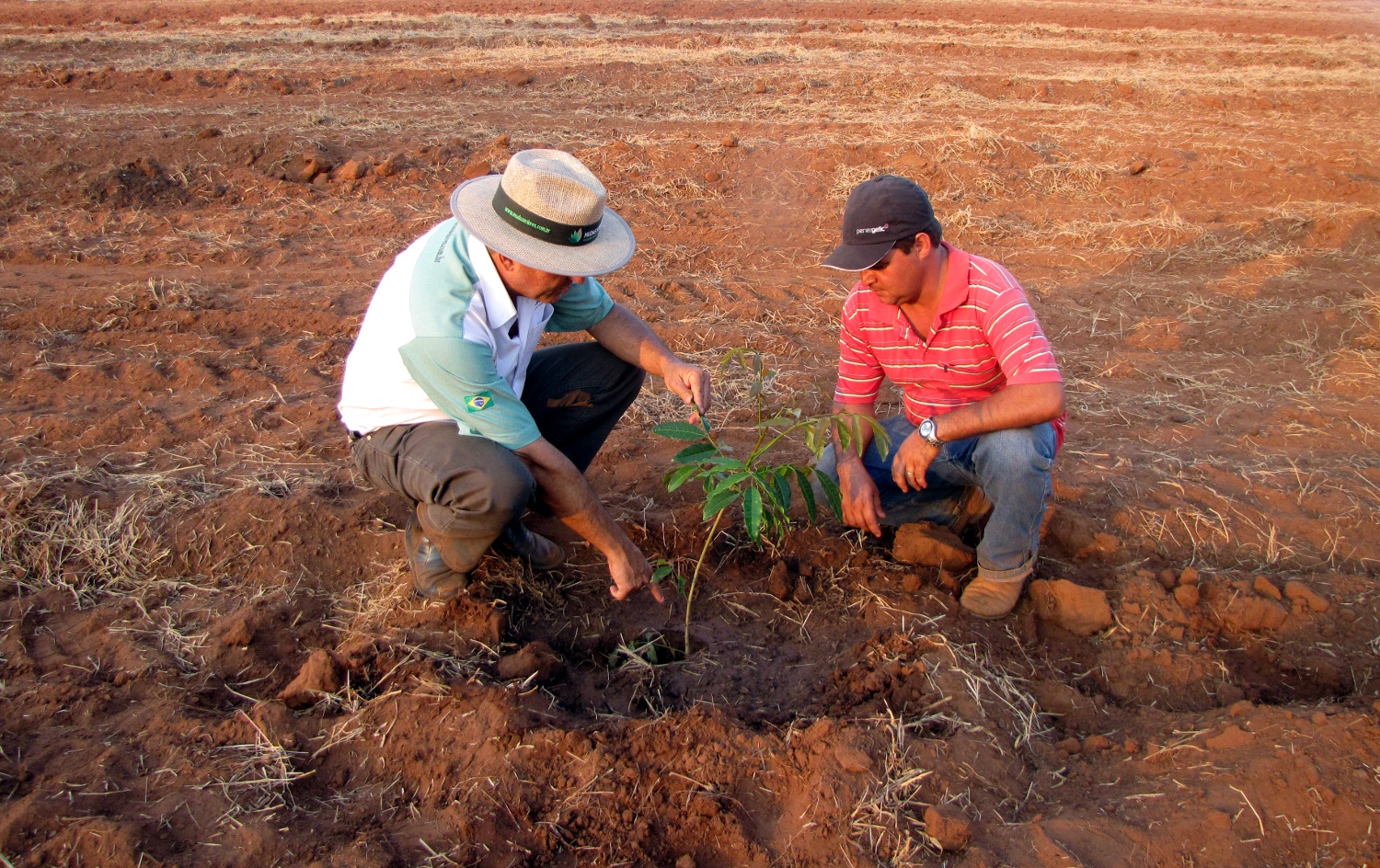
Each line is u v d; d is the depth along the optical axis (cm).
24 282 526
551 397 313
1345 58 1226
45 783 222
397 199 674
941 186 713
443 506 268
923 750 237
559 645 292
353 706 250
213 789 225
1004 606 294
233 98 878
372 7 1453
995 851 214
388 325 260
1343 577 311
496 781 228
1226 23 1552
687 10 1488
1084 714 264
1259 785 222
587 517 264
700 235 638
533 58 1038
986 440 274
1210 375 469
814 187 701
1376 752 224
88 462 360
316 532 320
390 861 209
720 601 312
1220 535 334
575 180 239
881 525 336
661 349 305
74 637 278
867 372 302
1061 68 1102
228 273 556
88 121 759
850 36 1249
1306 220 652
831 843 217
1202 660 281
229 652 273
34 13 1323
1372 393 446
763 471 263
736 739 240
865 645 280
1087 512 344
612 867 213
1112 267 606
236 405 410
